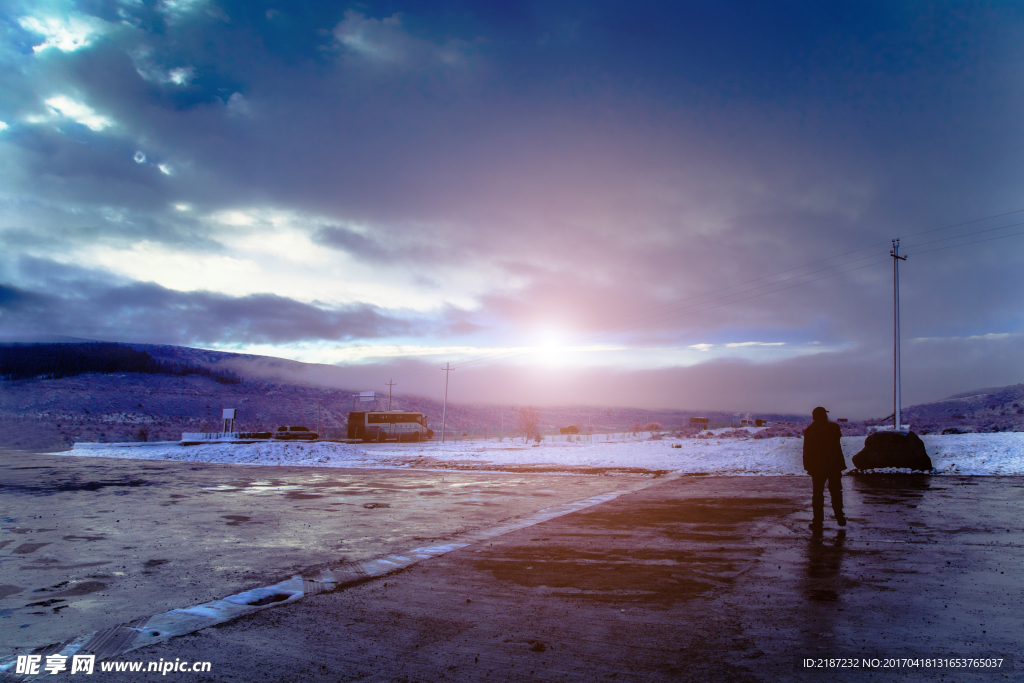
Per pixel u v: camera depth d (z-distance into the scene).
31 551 8.68
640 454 30.00
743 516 11.24
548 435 87.25
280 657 4.54
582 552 8.24
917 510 11.34
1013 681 3.98
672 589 6.33
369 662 4.44
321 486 18.53
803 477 19.23
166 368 156.88
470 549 8.52
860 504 12.23
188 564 7.77
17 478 21.69
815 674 4.14
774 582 6.51
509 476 22.02
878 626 5.08
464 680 4.11
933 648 4.59
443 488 17.67
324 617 5.50
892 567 7.09
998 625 5.07
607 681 4.07
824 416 9.97
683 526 10.23
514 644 4.79
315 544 9.09
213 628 5.22
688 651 4.60
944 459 20.66
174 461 33.56
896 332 24.31
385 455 35.22
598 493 15.84
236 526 10.87
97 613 5.68
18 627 5.28
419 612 5.63
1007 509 11.34
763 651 4.57
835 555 7.76
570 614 5.54
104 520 11.66
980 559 7.43
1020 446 22.00
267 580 6.90
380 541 9.29
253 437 64.69
